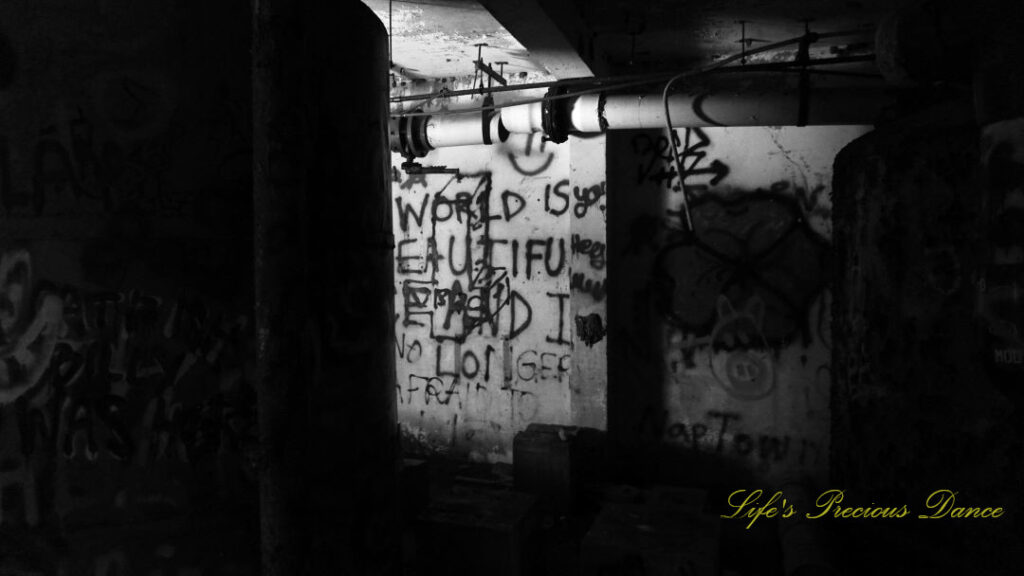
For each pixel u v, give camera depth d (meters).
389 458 2.54
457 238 5.69
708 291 4.93
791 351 4.76
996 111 2.05
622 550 3.17
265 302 1.88
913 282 2.55
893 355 2.65
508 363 5.56
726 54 4.70
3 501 1.77
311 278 2.02
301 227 1.92
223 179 1.94
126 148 1.82
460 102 5.46
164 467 1.88
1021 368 1.99
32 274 1.76
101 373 1.81
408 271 5.88
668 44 4.49
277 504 1.91
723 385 4.94
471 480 5.27
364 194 2.31
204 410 1.92
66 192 1.77
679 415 5.05
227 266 1.95
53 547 1.80
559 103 4.26
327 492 2.12
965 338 2.37
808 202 4.67
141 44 1.83
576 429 4.92
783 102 3.80
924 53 2.27
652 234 5.04
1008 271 2.00
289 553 1.93
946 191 2.44
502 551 3.43
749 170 4.79
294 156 1.88
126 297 1.83
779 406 4.81
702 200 4.91
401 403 5.95
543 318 5.43
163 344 1.87
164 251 1.87
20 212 1.74
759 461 4.88
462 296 5.69
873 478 2.79
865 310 2.83
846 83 4.45
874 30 4.11
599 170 4.99
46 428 1.79
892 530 2.68
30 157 1.74
